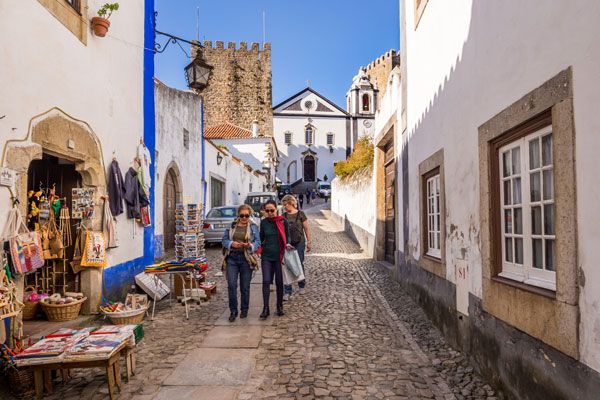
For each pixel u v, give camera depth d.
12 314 3.81
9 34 4.22
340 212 22.00
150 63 8.25
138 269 7.49
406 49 8.12
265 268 6.23
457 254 4.90
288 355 4.75
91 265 5.84
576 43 2.62
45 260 5.94
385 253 11.25
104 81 6.35
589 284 2.50
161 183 11.92
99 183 6.11
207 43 41.12
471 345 4.45
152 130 8.32
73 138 5.43
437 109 5.82
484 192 4.05
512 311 3.45
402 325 5.99
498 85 3.76
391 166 10.45
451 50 5.14
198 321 6.01
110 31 6.55
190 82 9.06
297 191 46.28
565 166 2.71
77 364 3.54
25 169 4.41
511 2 3.49
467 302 4.57
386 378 4.19
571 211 2.66
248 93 41.62
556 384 2.84
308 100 52.75
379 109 11.53
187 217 9.70
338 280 9.12
